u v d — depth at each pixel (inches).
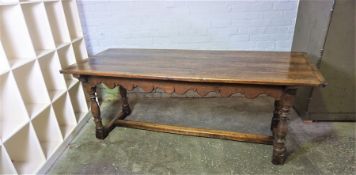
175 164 68.6
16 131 56.6
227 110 98.8
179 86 62.7
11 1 57.9
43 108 67.2
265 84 53.7
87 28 100.0
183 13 96.1
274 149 65.6
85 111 93.5
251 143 76.2
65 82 79.0
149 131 85.2
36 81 67.8
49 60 74.7
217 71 60.2
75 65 71.4
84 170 67.5
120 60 74.8
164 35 100.6
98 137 81.3
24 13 66.9
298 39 92.7
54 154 70.8
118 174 65.7
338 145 73.2
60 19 78.4
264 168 65.4
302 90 87.0
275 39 99.5
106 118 94.8
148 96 112.4
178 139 80.0
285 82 51.9
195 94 110.3
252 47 101.5
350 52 74.5
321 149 71.7
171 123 90.9
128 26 99.3
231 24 97.5
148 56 78.8
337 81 79.0
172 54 80.0
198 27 98.5
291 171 63.8
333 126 83.2
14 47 63.8
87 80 71.7
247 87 58.1
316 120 85.9
